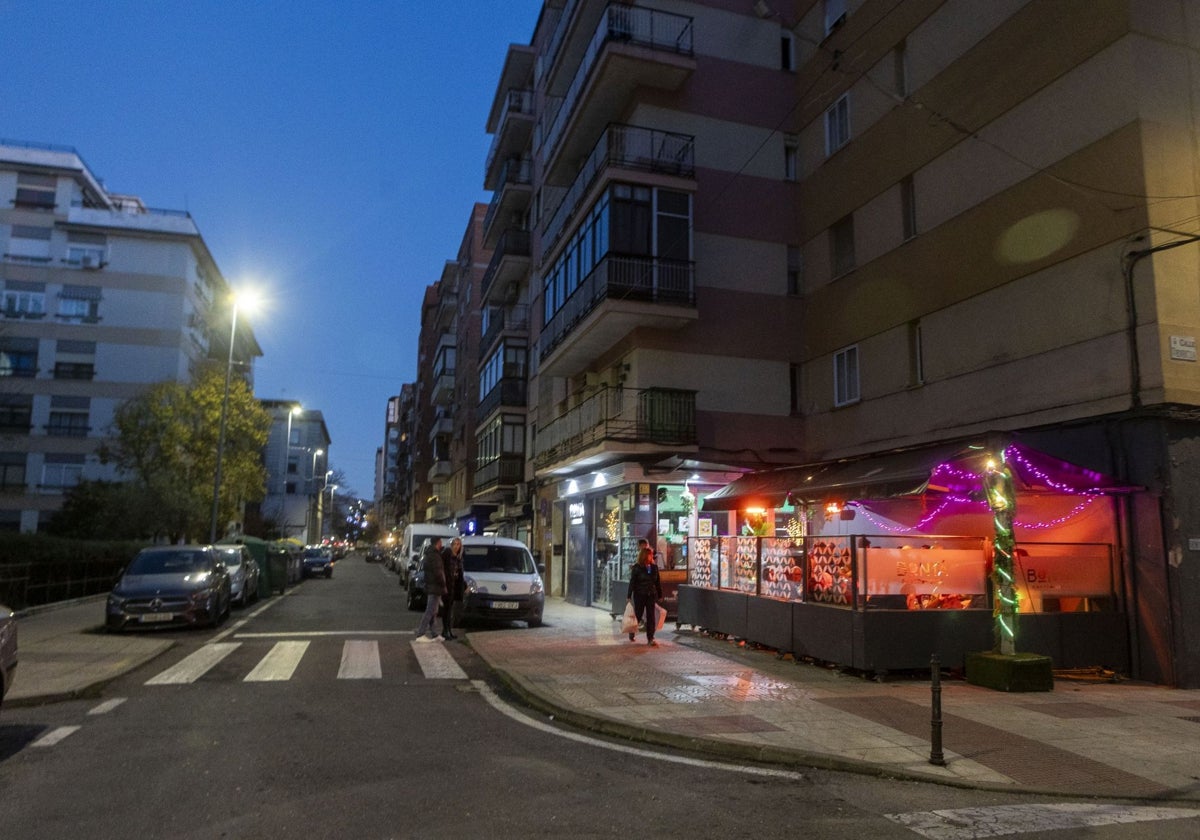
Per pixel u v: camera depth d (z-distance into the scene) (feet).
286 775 19.45
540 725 25.82
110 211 160.97
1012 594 32.37
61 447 153.07
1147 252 35.32
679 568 57.82
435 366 200.23
